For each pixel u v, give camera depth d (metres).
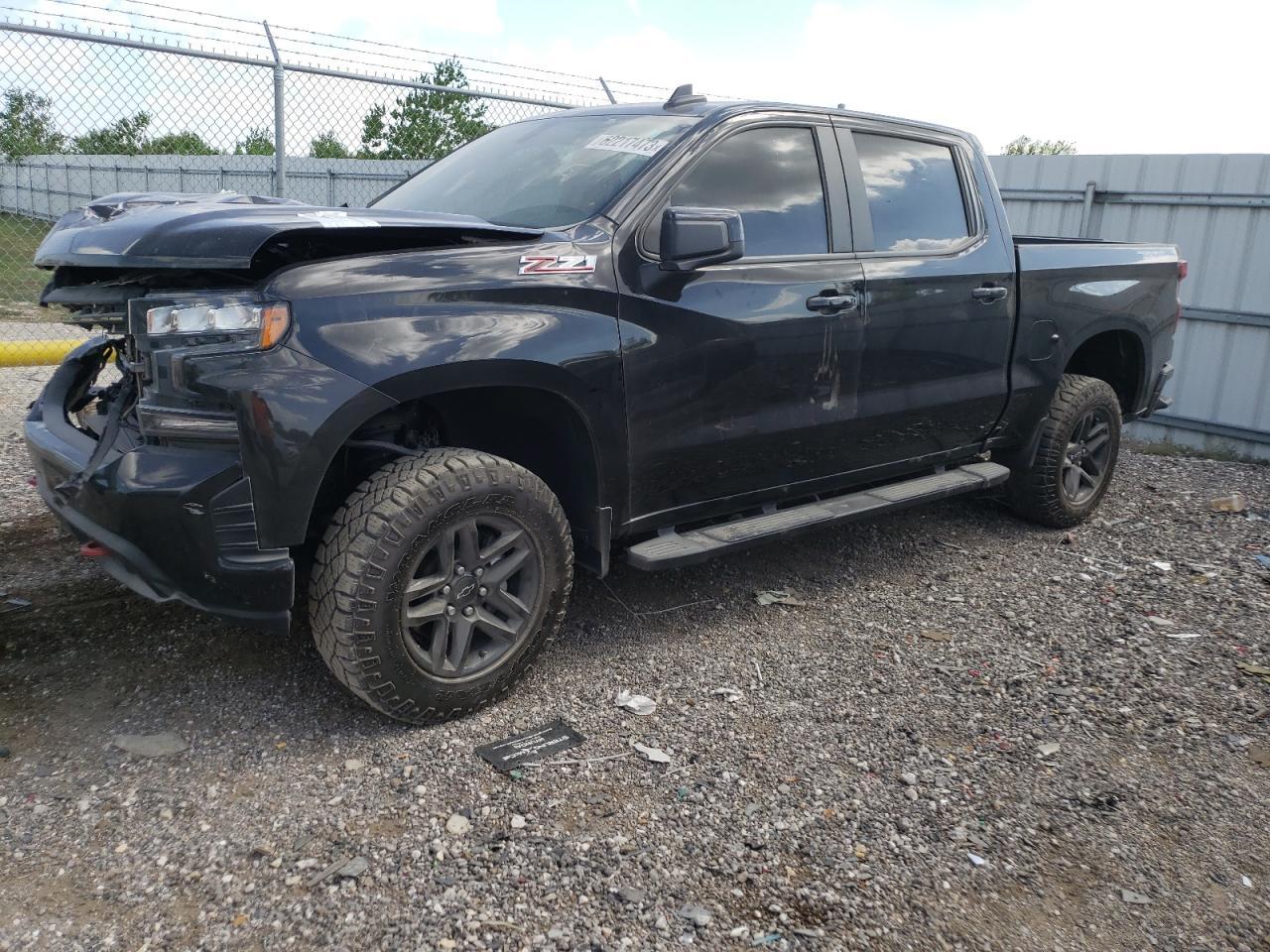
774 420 3.62
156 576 2.67
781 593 4.21
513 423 3.32
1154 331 5.32
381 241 2.80
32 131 7.00
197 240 2.52
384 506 2.71
